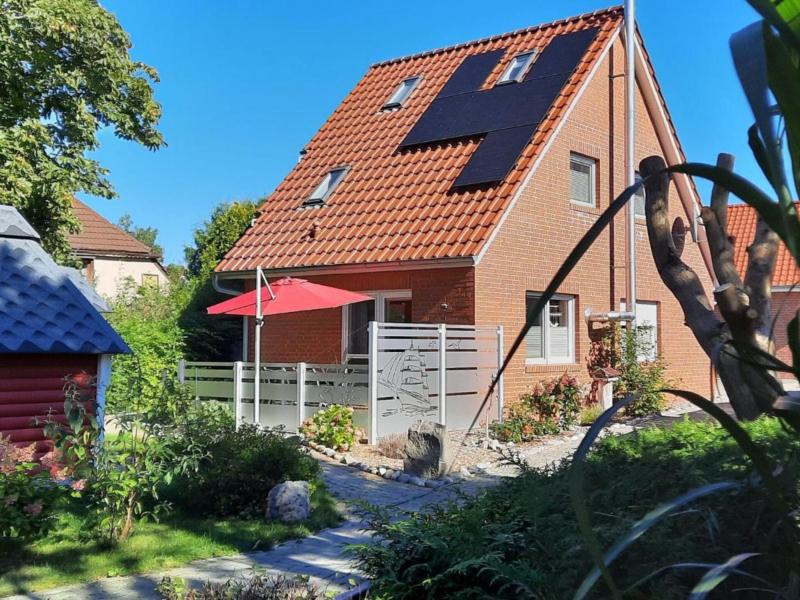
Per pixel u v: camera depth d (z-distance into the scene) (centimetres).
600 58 1566
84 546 633
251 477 760
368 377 1166
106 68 1656
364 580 524
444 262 1277
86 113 1628
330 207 1566
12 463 628
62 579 554
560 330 1509
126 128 1738
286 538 675
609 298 1616
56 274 977
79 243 3064
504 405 1330
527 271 1400
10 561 593
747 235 2469
